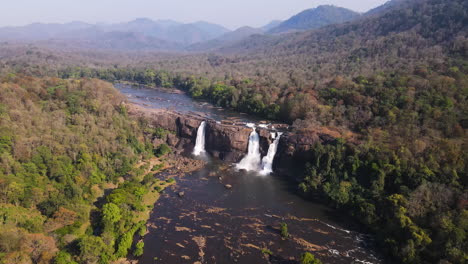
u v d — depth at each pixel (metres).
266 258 62.81
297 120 109.44
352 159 85.06
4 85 96.81
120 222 66.50
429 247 60.56
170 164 106.56
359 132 99.12
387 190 78.00
